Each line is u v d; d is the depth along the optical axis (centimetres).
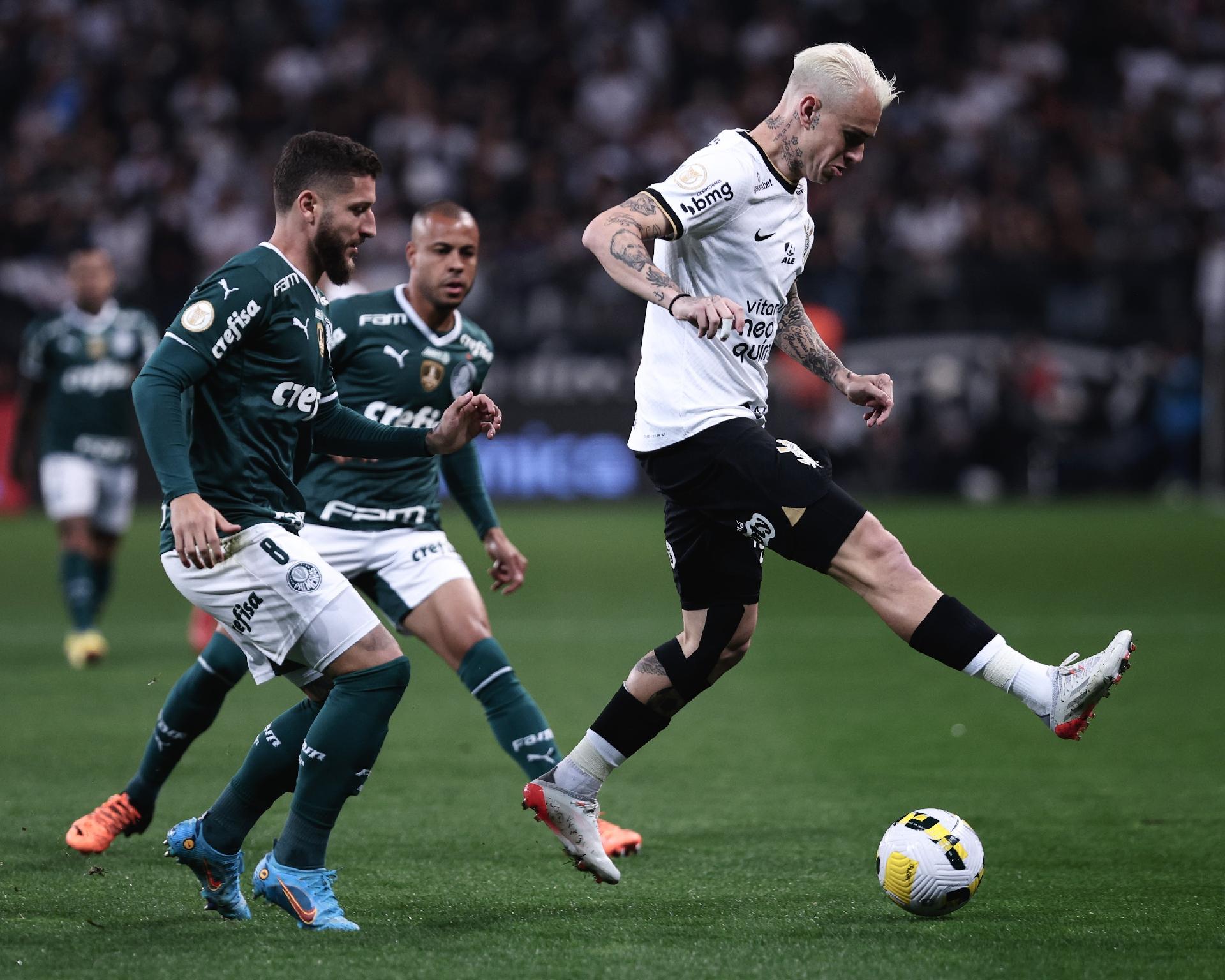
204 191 7600
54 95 8062
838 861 1658
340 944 1305
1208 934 1344
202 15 8369
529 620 3781
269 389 1404
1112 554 5016
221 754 2270
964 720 2559
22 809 1900
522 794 1944
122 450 3284
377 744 1377
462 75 8162
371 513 1900
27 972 1213
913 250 7362
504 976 1203
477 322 6712
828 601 4216
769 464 1445
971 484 6938
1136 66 8594
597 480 6694
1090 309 6919
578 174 7788
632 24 8394
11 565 4925
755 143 1497
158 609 4012
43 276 7181
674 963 1245
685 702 1527
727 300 1353
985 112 8138
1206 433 6944
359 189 1420
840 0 8594
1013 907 1451
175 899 1478
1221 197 8062
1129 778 2105
